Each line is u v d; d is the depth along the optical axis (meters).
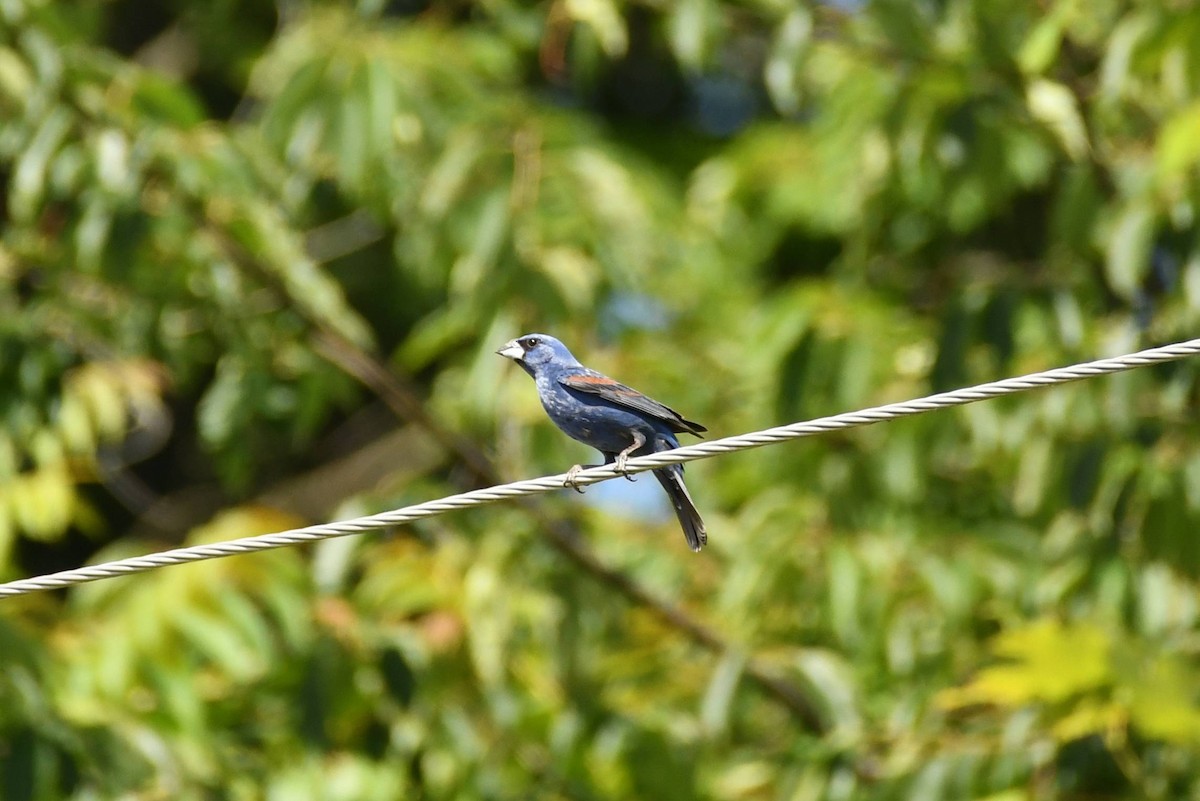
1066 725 11.17
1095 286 14.13
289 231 15.12
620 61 23.75
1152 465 12.80
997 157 14.10
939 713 13.44
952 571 14.16
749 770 14.86
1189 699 11.05
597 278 15.03
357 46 14.70
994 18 13.38
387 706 13.49
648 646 14.98
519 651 14.42
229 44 22.53
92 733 11.84
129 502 19.91
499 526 14.52
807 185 19.12
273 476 23.55
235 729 13.75
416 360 15.11
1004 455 14.70
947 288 17.98
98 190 13.63
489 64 16.75
